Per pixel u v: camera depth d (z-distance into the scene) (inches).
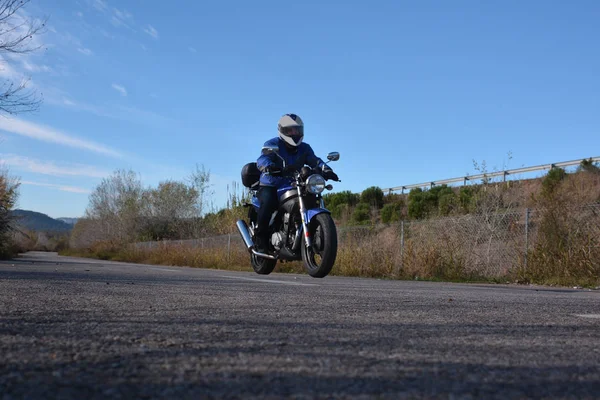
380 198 1104.8
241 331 87.1
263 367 61.7
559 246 372.8
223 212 799.7
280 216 216.8
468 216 448.5
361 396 50.9
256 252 226.5
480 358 69.9
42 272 304.8
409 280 417.4
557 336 91.8
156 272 357.4
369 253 474.0
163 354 67.7
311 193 205.0
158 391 51.1
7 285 178.5
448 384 56.1
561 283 348.8
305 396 50.5
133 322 94.9
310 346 75.1
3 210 764.0
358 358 67.7
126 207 1396.4
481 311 127.2
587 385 57.6
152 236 1331.2
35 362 61.3
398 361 66.6
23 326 87.2
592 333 96.9
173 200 1305.4
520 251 398.9
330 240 195.6
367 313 116.6
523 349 77.8
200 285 202.4
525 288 295.9
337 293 175.6
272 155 212.1
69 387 51.7
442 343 80.6
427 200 867.4
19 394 48.8
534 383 57.6
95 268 427.2
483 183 577.0
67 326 88.6
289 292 174.4
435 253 431.8
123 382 54.1
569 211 380.2
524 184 762.8
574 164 797.2
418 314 117.2
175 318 101.0
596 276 344.2
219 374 58.1
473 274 416.5
